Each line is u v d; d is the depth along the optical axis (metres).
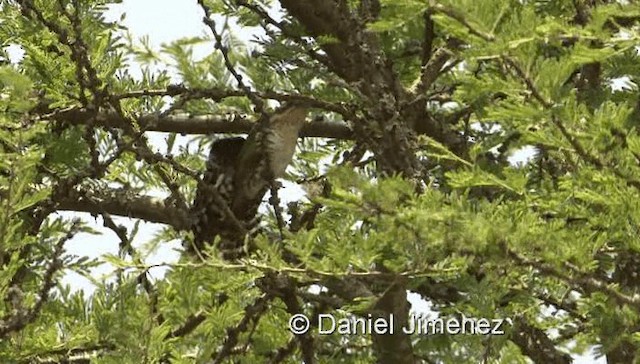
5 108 11.30
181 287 10.77
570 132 9.56
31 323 11.33
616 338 10.55
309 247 10.08
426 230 9.46
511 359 11.95
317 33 13.70
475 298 11.23
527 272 10.37
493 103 11.14
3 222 10.23
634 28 9.55
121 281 11.03
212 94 11.80
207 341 11.15
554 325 12.61
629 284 11.48
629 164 9.76
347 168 9.47
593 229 10.45
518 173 9.98
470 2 8.83
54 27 11.50
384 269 10.91
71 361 11.34
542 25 8.99
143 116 13.82
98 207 12.32
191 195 14.09
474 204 10.11
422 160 13.19
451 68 13.91
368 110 12.49
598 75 12.96
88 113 12.23
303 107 12.25
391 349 12.39
